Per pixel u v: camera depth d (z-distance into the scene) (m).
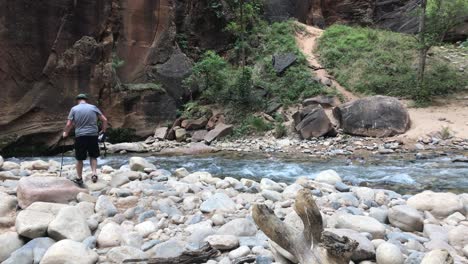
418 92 18.30
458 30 24.39
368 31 24.41
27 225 4.27
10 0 15.87
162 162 12.80
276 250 3.73
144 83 19.44
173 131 18.39
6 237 4.19
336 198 6.16
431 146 14.09
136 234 4.44
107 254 4.00
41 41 16.67
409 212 4.87
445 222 5.11
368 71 20.88
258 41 23.97
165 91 19.52
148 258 3.88
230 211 5.42
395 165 11.28
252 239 4.25
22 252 3.92
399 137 15.14
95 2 17.98
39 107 16.42
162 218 5.02
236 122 18.97
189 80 20.05
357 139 15.54
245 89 19.78
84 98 6.98
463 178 9.35
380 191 6.96
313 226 3.28
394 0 29.31
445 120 15.92
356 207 5.89
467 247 4.08
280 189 7.00
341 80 20.80
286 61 21.69
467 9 19.30
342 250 3.08
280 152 14.64
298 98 19.81
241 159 13.24
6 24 15.82
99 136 7.24
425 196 5.57
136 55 19.55
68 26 17.22
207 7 22.75
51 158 15.09
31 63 16.44
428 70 20.22
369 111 15.87
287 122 18.14
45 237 4.25
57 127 16.72
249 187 7.17
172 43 20.75
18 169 8.79
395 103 15.87
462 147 13.70
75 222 4.44
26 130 16.14
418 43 19.22
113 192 6.28
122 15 19.03
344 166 11.27
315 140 15.96
